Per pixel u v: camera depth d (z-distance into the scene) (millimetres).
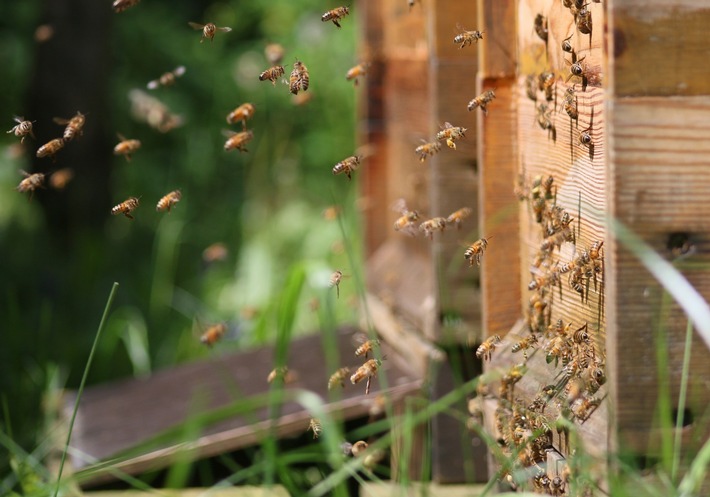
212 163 17047
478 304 5922
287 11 19531
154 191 16078
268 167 16484
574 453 3953
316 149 16562
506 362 4891
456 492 5879
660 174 3744
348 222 12820
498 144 5051
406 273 6996
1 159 16484
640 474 3818
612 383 3830
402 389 5938
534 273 4875
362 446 4742
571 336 4273
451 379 5973
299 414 5797
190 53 19141
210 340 6074
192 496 5855
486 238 4805
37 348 9586
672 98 3721
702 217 3752
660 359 3756
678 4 3691
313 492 4309
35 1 18500
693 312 3449
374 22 7660
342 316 10359
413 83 6809
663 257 3775
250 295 11445
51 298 11211
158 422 6207
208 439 5688
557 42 4441
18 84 18031
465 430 5766
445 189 5879
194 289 12102
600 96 4004
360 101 7809
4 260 12297
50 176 12672
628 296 3789
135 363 9227
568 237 4359
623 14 3691
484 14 4969
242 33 20500
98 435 6168
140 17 19688
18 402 7672
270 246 13055
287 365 6824
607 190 3791
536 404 4324
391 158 7512
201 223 15195
